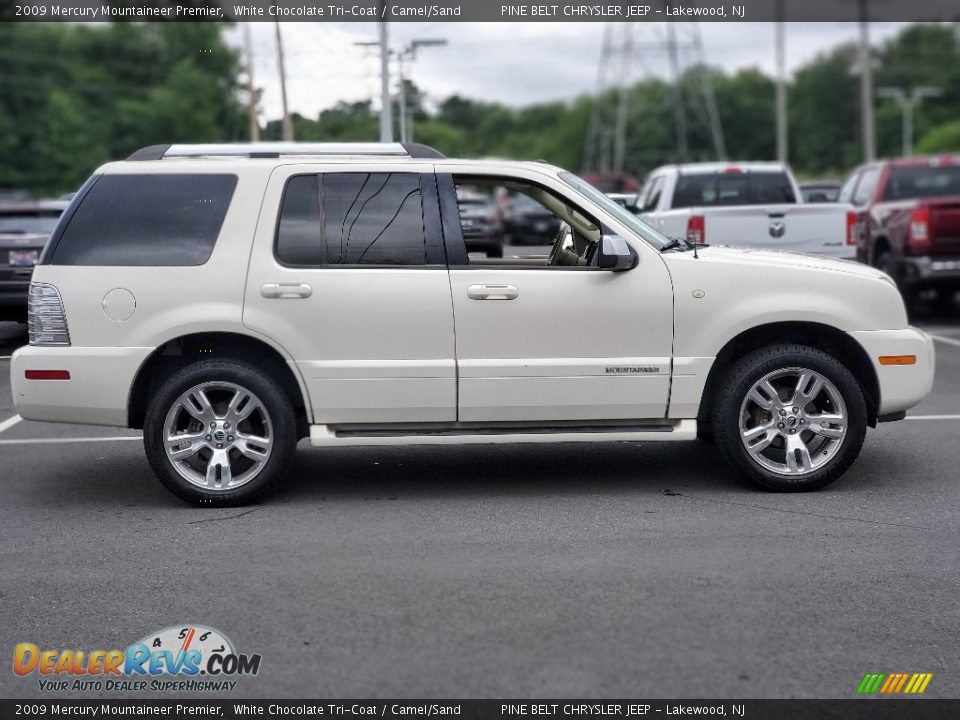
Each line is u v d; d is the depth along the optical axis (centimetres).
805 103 11231
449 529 672
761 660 480
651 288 719
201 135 8238
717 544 636
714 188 1549
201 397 717
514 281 715
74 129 8169
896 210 1619
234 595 566
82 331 709
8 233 1344
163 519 704
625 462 837
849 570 591
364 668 477
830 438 740
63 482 802
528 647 494
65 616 544
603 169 8262
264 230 714
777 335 752
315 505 730
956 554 617
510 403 718
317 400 715
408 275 714
